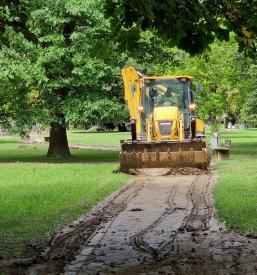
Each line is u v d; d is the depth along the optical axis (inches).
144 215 549.3
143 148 970.1
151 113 1061.8
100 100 1253.7
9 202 620.7
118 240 443.2
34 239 443.2
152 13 324.2
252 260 378.6
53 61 1257.4
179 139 1019.9
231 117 3270.2
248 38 378.6
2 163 1262.3
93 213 563.2
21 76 1227.2
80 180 841.5
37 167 1102.4
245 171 938.7
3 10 430.6
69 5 1205.1
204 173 937.5
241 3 360.8
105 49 389.1
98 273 352.5
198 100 1769.2
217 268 359.9
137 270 358.3
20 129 1311.5
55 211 564.4
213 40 373.1
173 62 1396.4
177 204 613.6
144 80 1072.8
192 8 344.5
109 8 359.6
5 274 349.4
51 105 1295.5
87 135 3344.0
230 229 476.7
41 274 350.6
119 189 749.3
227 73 1688.0
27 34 442.9
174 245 424.5
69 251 408.8
